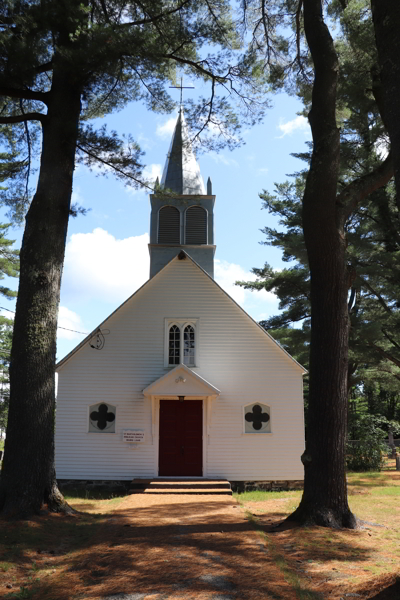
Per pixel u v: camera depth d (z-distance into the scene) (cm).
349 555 787
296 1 1498
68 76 1308
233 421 1875
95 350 1900
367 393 4481
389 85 648
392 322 2325
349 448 2489
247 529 970
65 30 1214
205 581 656
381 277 2353
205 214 2577
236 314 1958
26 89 1285
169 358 1917
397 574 648
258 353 1928
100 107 1538
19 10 1223
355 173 2238
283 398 1898
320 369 1064
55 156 1266
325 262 1095
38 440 1100
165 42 1434
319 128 1130
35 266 1188
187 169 2691
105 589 641
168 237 2542
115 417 1862
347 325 1094
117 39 1182
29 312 1160
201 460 1853
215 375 1903
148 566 728
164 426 1880
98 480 1819
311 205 1105
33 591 653
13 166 1558
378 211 2327
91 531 982
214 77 1558
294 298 2872
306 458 1039
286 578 660
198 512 1212
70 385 1872
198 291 1966
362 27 1309
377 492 1561
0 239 3212
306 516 1003
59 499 1116
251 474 1836
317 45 1151
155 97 1513
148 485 1703
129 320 1928
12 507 1041
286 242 2627
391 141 639
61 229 1249
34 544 866
